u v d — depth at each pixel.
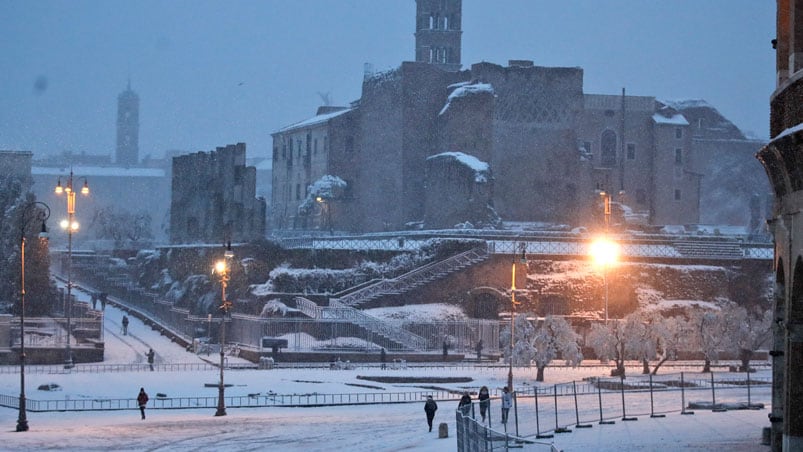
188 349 117.19
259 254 128.88
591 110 171.38
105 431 68.56
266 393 87.69
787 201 38.19
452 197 154.00
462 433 49.69
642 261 132.00
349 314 117.00
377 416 76.38
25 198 146.75
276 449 60.88
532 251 130.88
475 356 114.31
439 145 162.88
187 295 135.00
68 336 107.81
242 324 117.56
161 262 156.12
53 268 179.62
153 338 125.69
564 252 130.88
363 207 173.50
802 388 37.62
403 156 164.62
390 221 167.12
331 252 129.75
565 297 127.00
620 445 52.62
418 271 126.88
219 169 151.62
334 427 70.38
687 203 174.12
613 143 172.12
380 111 170.50
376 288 125.12
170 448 61.47
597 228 157.12
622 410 67.38
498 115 161.50
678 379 84.38
